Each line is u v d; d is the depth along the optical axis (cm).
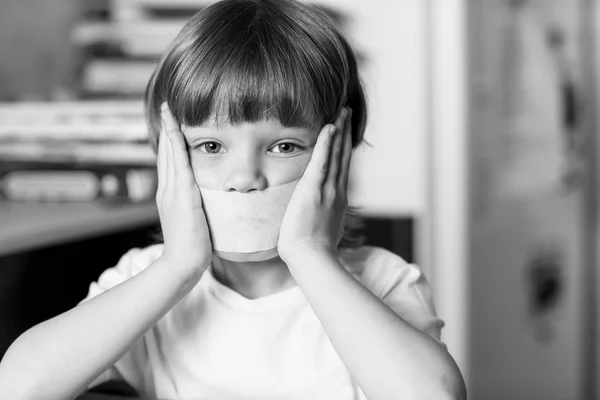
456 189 150
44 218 99
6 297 90
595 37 217
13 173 122
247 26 69
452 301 152
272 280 76
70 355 66
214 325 76
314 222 69
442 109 150
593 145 219
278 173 68
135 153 120
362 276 80
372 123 135
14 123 123
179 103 69
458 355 153
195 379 75
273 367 74
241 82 66
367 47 150
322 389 73
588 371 224
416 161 150
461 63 148
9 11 148
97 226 100
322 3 140
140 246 117
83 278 105
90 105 122
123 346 67
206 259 70
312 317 75
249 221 68
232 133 67
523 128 181
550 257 199
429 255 151
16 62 150
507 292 176
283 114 67
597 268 224
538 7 187
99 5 173
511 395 181
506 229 175
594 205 222
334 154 71
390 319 65
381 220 137
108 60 147
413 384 62
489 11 163
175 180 70
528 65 182
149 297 68
